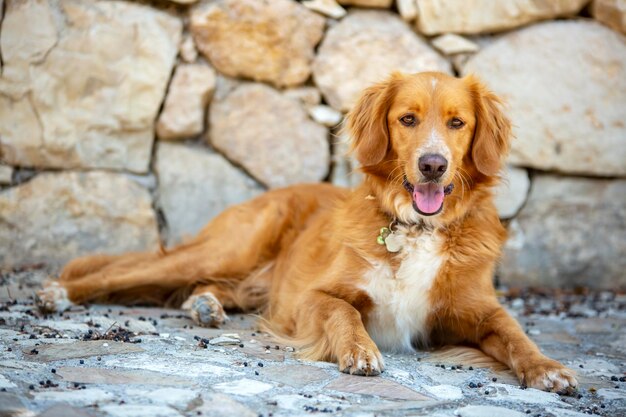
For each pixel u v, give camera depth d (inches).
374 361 144.5
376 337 178.4
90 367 135.5
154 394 121.3
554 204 267.4
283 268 207.5
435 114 171.9
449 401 130.8
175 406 115.9
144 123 254.5
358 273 173.5
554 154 263.7
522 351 155.2
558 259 268.2
